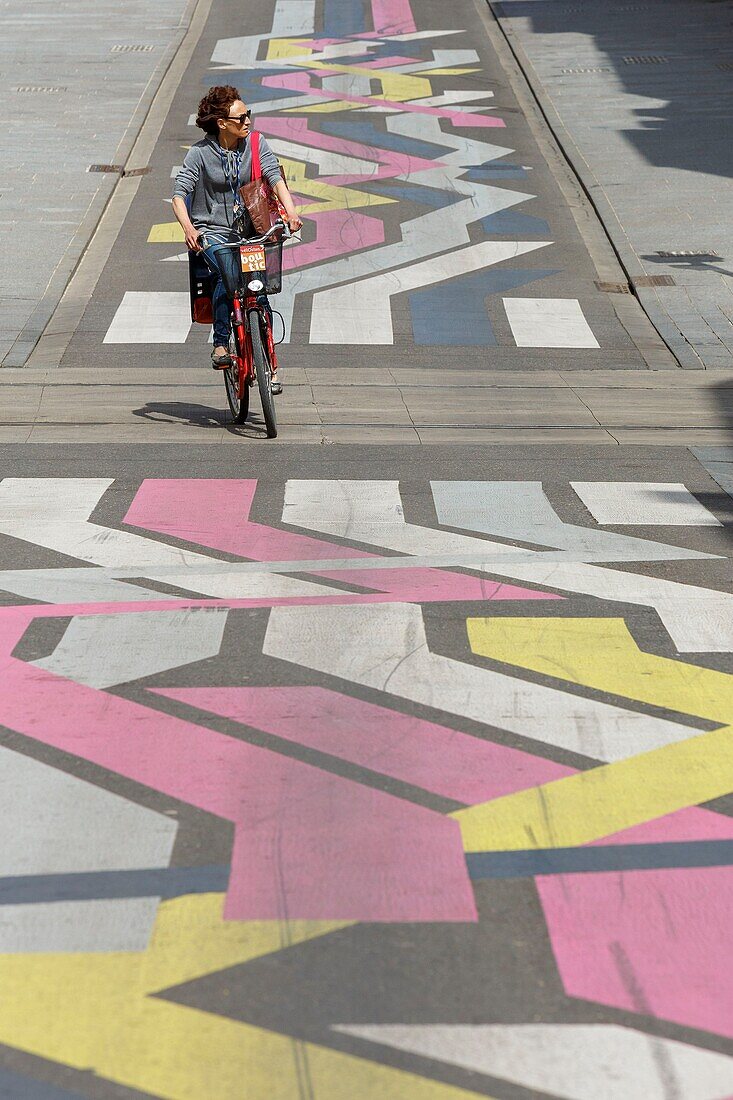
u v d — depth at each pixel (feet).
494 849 16.92
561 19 140.67
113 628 24.53
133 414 43.45
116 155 90.53
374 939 15.01
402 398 46.55
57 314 59.06
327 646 23.68
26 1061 13.08
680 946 14.88
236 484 34.88
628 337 57.00
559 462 37.93
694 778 18.85
